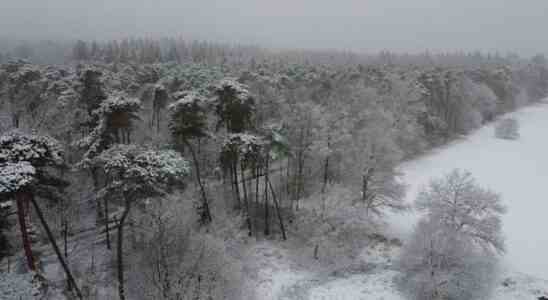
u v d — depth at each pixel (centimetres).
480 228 2481
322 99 5281
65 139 3256
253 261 2530
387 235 3127
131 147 2011
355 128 4303
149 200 2025
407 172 4575
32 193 1648
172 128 2628
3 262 2008
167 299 1834
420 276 2270
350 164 3450
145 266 2023
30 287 1498
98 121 2773
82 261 2219
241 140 2575
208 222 2627
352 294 2306
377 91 5600
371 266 2664
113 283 2038
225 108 2712
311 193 3381
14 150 1580
